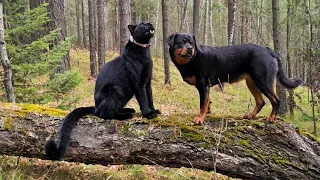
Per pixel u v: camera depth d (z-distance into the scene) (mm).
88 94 6078
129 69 2428
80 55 11281
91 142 2381
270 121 2293
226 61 2332
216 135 2277
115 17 16141
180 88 8477
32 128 2445
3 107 2537
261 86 2295
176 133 2318
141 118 2430
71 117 2357
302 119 6129
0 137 2434
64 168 2711
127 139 2357
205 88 2342
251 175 2303
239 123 2312
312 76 4906
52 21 4816
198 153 2301
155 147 2338
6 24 3900
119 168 2824
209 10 16203
